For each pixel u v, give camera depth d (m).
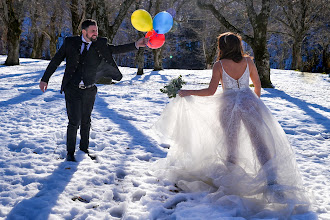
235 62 3.29
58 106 7.86
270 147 3.04
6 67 23.42
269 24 34.44
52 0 37.03
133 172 3.87
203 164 3.41
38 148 4.58
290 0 31.69
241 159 3.17
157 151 4.82
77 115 4.08
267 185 2.94
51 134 5.36
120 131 5.84
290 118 7.64
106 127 6.11
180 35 47.56
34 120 6.39
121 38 40.66
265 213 2.83
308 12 32.06
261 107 3.25
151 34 3.75
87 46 3.83
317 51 43.62
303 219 2.77
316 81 19.25
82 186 3.37
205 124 3.43
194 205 2.98
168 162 3.82
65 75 3.89
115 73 4.04
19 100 8.47
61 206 2.92
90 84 3.95
